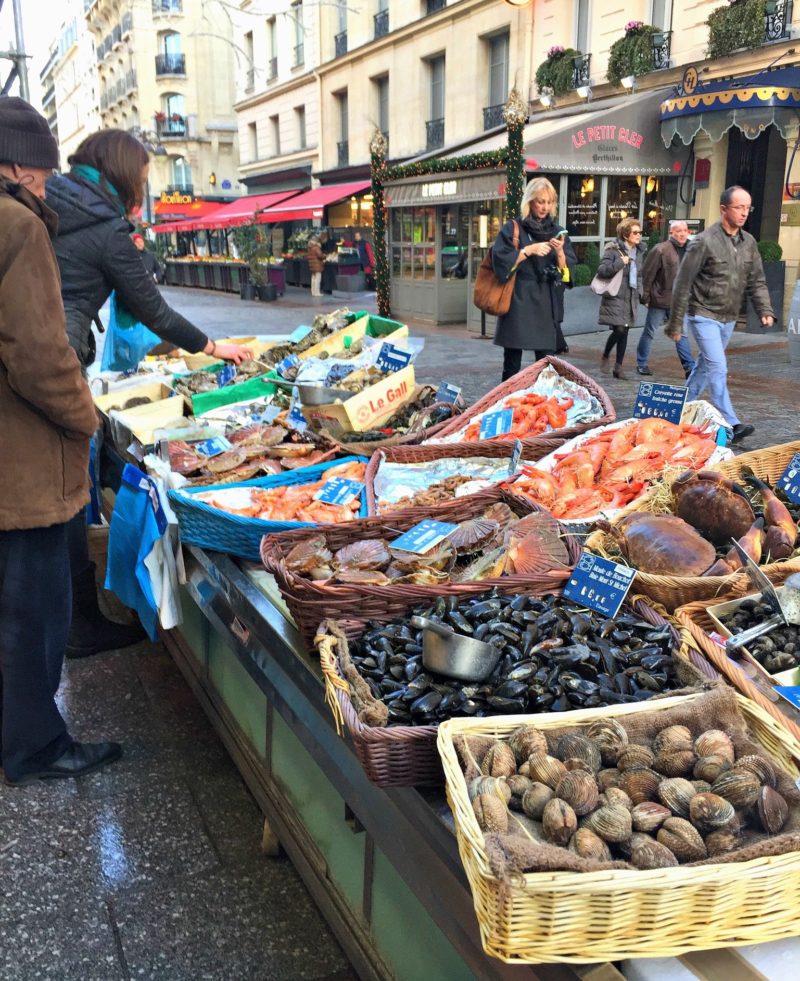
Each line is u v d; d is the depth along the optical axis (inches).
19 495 98.3
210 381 180.5
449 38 746.8
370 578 82.6
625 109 502.6
